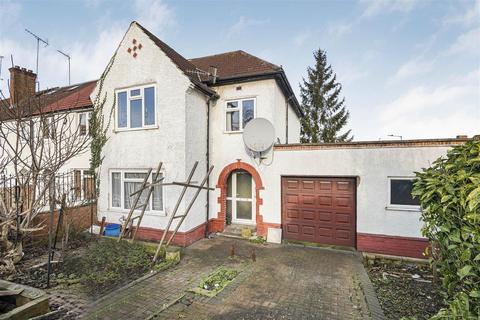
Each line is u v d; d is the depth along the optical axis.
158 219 8.93
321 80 26.97
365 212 7.84
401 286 5.55
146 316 4.31
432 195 2.85
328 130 25.89
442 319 2.50
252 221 10.27
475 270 2.25
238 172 10.49
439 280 5.63
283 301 4.85
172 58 9.09
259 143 9.01
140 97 9.37
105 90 10.00
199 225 9.41
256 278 5.91
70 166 12.06
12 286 4.57
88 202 9.57
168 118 8.91
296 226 8.97
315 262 7.00
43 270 6.13
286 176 9.10
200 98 9.69
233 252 7.46
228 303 4.76
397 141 7.52
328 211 8.55
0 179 7.62
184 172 8.62
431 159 7.20
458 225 2.48
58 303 4.70
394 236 7.49
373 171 7.80
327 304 4.74
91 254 6.25
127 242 7.17
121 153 9.69
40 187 8.47
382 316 4.30
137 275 6.02
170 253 6.95
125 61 9.64
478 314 2.28
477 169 2.48
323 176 8.50
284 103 11.84
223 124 10.27
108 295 5.00
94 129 10.05
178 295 5.06
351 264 6.86
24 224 6.66
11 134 13.85
